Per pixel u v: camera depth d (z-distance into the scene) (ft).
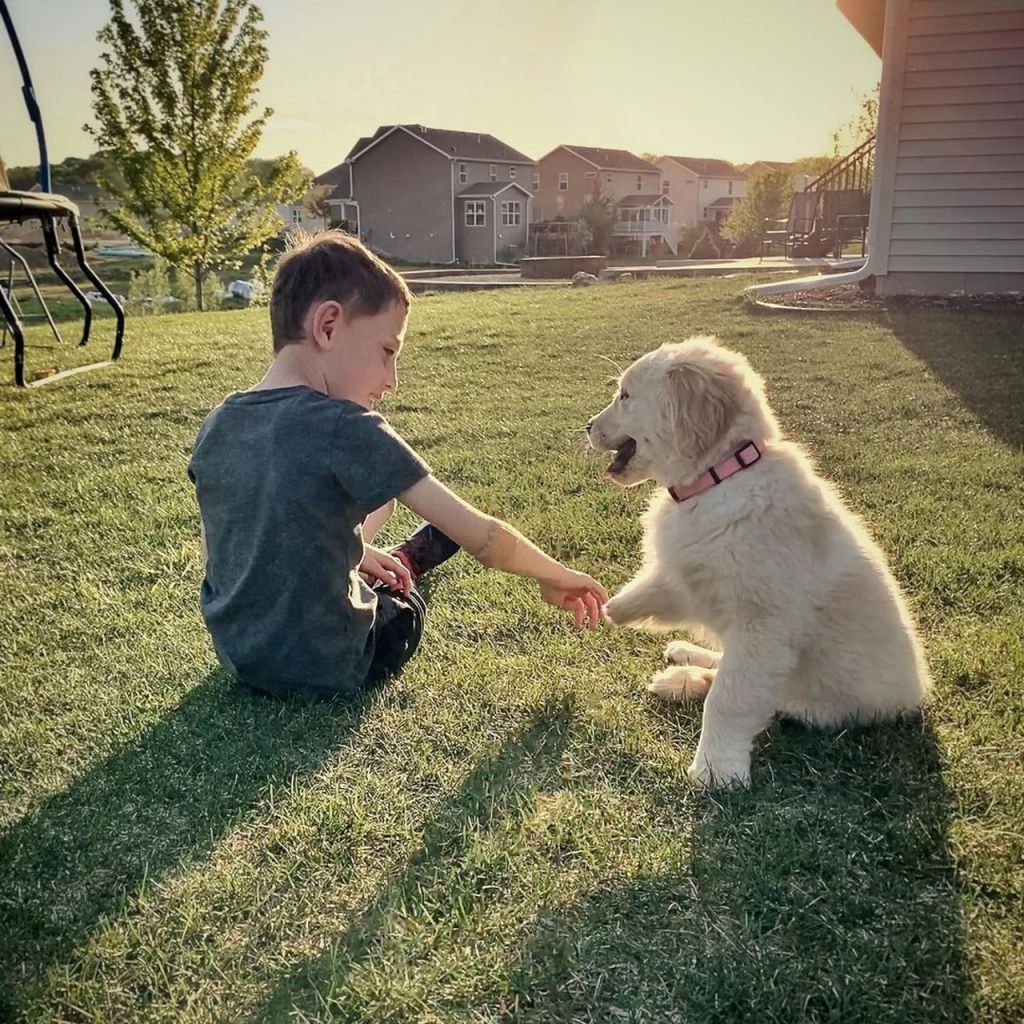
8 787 7.71
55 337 31.89
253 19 68.74
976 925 6.15
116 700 9.05
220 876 6.62
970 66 33.65
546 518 14.08
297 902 6.36
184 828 7.13
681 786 7.71
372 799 7.43
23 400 21.90
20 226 28.86
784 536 8.14
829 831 7.10
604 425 9.60
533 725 8.56
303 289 8.36
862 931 6.10
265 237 74.84
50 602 11.37
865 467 16.34
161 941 6.06
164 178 70.03
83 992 5.68
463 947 5.96
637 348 28.37
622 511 14.40
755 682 7.91
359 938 6.02
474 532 8.41
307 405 8.18
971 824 7.16
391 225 178.91
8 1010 5.57
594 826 7.13
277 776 7.74
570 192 205.36
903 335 28.60
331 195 189.06
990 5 32.78
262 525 8.25
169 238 71.46
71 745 8.29
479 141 187.42
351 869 6.66
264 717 8.66
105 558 12.71
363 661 9.05
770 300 37.40
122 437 18.74
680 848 6.88
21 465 16.88
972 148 34.55
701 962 5.83
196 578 12.07
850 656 8.35
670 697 9.19
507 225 175.52
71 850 6.91
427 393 22.86
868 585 8.34
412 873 6.61
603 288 48.19
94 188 75.66
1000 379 22.66
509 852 6.79
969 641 10.07
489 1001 5.57
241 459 8.29
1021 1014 5.49
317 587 8.41
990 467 16.08
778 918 6.20
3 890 6.52
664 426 8.93
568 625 10.68
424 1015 5.47
